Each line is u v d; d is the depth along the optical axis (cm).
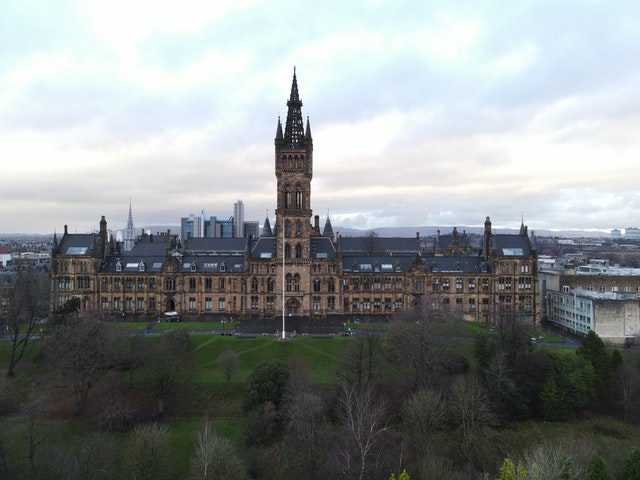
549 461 7312
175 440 10075
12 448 8694
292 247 18938
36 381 12519
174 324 16962
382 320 18025
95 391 11762
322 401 10569
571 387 11688
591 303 17112
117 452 9062
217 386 12112
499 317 14375
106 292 19300
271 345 14012
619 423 11494
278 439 10025
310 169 18962
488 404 10944
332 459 8588
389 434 9800
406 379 11888
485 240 19988
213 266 19450
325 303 19138
